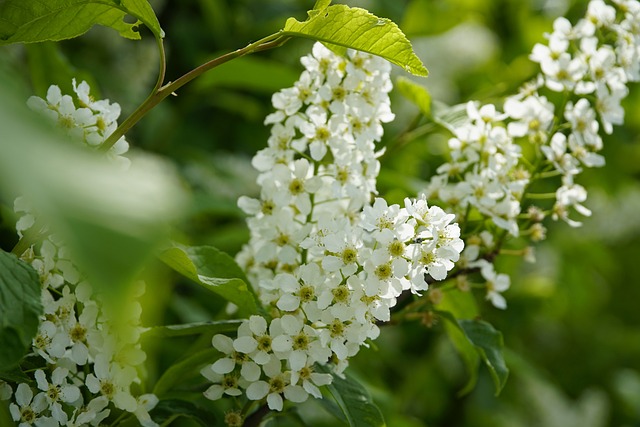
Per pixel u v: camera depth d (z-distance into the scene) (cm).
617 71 69
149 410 64
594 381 139
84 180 41
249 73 90
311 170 66
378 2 109
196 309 85
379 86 65
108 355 62
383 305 61
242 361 62
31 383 62
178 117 97
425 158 107
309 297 61
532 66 108
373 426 63
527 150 93
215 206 81
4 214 71
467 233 69
